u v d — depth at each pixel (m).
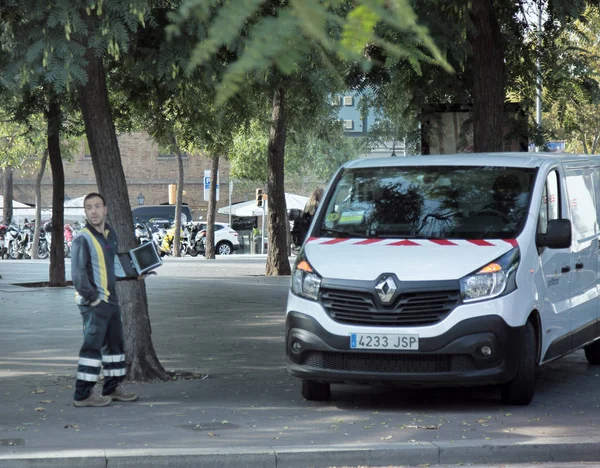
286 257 28.39
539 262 9.28
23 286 26.02
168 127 17.28
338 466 7.12
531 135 15.23
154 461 6.95
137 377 10.68
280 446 7.24
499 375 8.63
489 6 13.44
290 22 0.85
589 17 12.16
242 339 14.59
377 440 7.54
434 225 9.37
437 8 8.08
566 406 9.10
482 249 8.95
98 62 10.31
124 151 63.50
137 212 56.19
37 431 7.92
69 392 9.96
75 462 6.85
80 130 20.92
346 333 8.75
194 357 12.65
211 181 42.03
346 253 9.16
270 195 27.84
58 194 25.20
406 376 8.65
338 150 45.31
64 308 19.81
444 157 10.15
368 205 9.72
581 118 15.53
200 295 22.75
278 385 10.46
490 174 9.74
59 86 5.96
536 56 14.62
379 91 13.84
